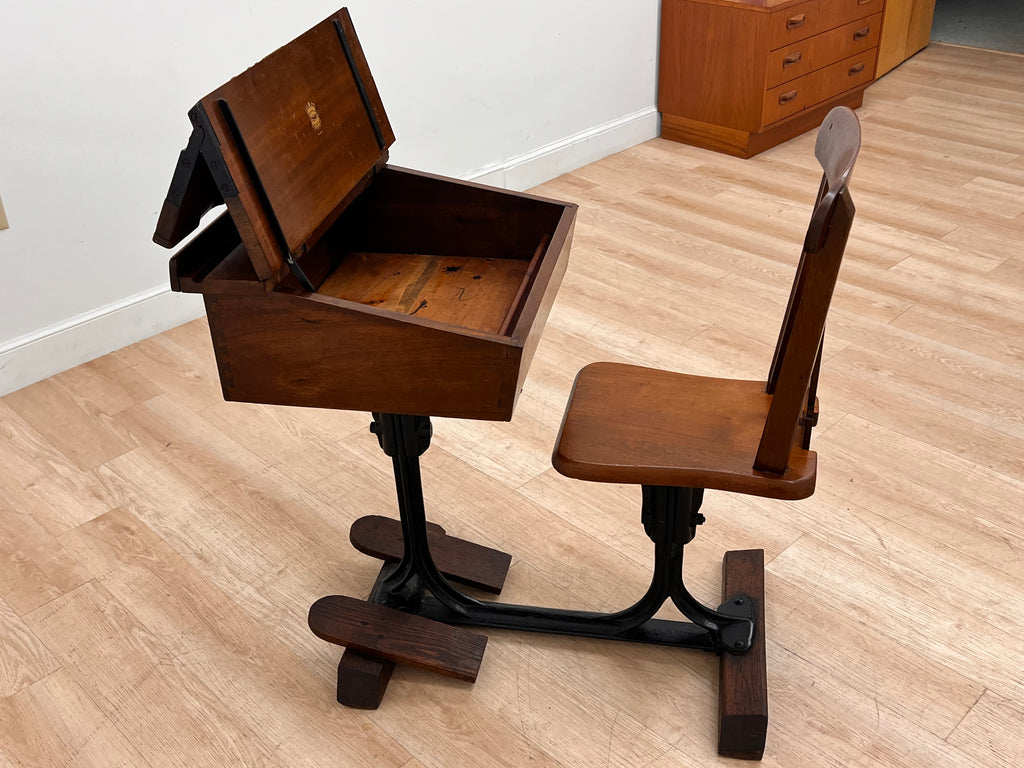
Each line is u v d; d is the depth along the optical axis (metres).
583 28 4.22
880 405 2.73
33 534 2.33
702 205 4.05
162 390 2.89
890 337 3.06
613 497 2.43
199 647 2.01
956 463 2.49
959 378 2.85
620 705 1.86
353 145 1.74
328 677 1.94
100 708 1.88
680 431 1.68
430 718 1.84
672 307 3.27
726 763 1.74
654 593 1.89
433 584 1.99
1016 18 6.47
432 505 2.39
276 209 1.44
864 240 3.70
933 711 1.83
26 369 2.91
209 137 1.32
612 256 3.62
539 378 2.90
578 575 2.18
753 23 4.20
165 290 3.18
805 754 1.75
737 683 1.78
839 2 4.48
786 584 2.13
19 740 1.81
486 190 1.84
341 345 1.49
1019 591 2.10
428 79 3.69
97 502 2.43
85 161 2.85
